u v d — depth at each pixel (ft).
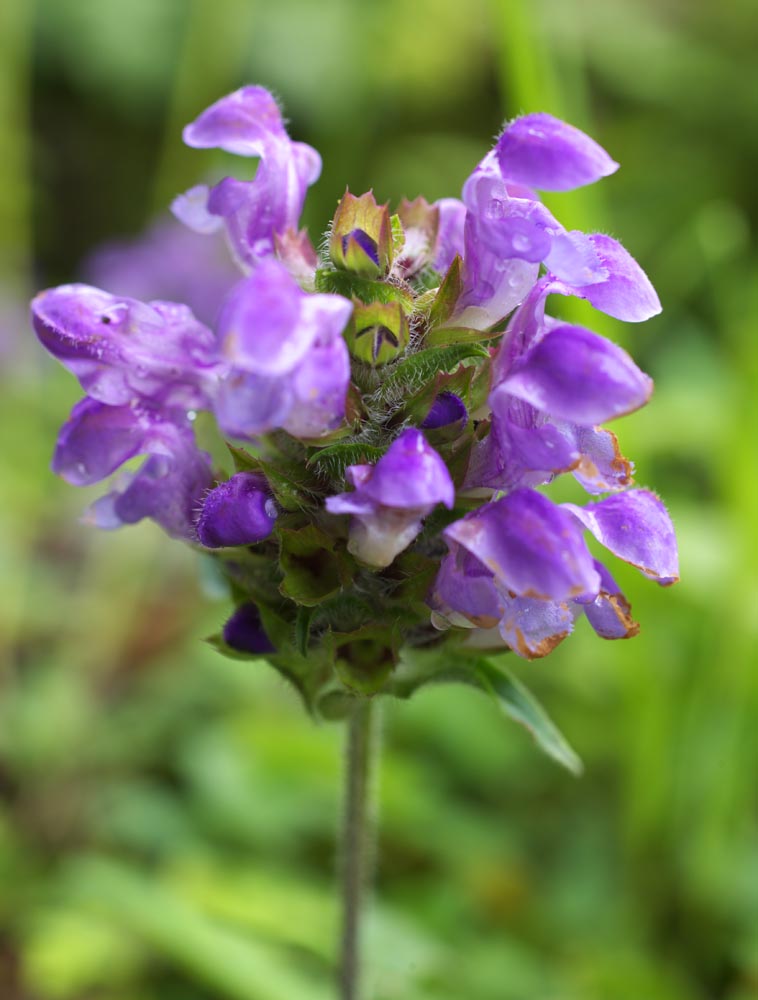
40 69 1.33
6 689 0.73
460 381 0.40
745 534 0.63
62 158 1.39
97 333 0.41
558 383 0.37
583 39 1.21
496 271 0.40
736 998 0.61
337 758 0.64
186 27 1.33
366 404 0.40
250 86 0.41
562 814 0.66
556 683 0.68
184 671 0.73
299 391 0.35
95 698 0.74
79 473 0.42
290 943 0.61
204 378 0.42
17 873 0.65
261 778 0.64
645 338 0.91
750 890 0.61
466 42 1.23
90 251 1.41
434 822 0.63
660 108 1.21
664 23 1.26
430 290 0.41
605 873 0.63
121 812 0.65
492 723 0.66
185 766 0.65
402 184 1.19
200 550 0.43
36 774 0.69
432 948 0.55
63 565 0.80
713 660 0.64
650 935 0.62
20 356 0.97
